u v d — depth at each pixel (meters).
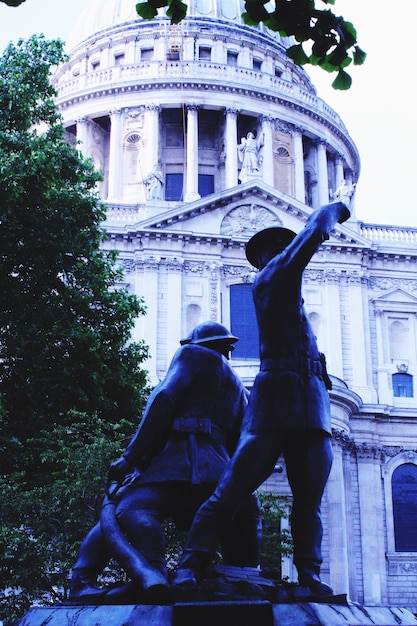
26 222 29.44
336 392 47.09
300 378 7.53
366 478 50.78
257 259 8.25
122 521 7.50
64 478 26.12
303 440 7.53
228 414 8.06
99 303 31.92
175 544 22.67
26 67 31.89
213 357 8.05
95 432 26.36
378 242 56.03
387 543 50.22
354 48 8.55
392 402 52.66
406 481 52.03
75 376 29.27
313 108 79.75
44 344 28.69
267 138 76.44
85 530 23.62
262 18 8.48
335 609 6.92
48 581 23.61
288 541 28.06
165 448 7.77
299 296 7.68
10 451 26.75
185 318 51.06
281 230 8.16
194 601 6.90
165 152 77.56
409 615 7.39
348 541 48.75
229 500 7.28
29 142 29.70
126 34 84.62
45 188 29.28
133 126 76.81
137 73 77.31
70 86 80.25
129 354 32.91
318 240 7.54
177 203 54.91
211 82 75.81
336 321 52.94
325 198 79.75
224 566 7.45
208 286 51.84
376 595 48.12
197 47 84.00
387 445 52.28
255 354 51.19
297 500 7.59
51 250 29.80
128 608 6.69
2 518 24.56
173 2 8.09
